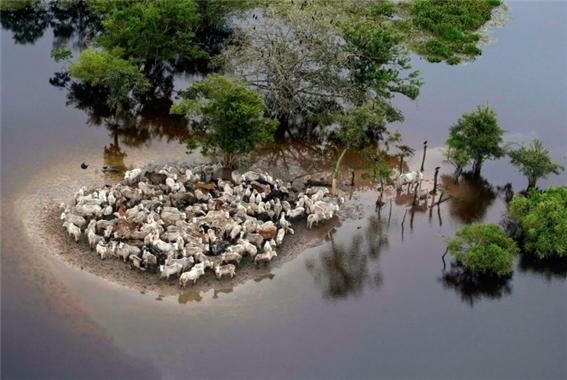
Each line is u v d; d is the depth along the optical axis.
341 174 74.94
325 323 54.28
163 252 58.56
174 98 89.00
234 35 93.69
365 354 51.69
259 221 63.19
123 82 80.94
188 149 76.38
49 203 65.38
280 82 79.88
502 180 75.88
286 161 76.69
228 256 58.47
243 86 72.88
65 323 51.78
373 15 111.31
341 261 61.69
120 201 64.81
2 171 69.75
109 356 49.44
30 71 92.69
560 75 100.31
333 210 67.25
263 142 70.81
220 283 57.22
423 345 52.94
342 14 95.62
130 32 84.56
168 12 87.44
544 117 88.94
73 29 108.94
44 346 49.78
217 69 95.38
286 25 83.75
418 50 105.00
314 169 75.56
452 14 115.19
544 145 82.38
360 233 65.81
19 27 108.12
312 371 49.84
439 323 55.31
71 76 91.38
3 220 62.34
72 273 56.69
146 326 52.28
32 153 73.69
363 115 74.88
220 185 68.94
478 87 95.75
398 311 56.25
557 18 121.38
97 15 110.00
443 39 107.94
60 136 77.69
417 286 59.28
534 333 54.88
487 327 55.22
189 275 56.00
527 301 58.41
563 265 63.03
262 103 70.44
